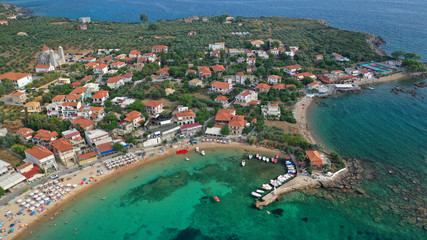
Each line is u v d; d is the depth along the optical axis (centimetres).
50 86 19800
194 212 11012
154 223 10538
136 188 12175
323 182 12156
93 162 13488
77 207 11094
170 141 15450
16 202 11062
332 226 10325
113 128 15338
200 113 17088
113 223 10488
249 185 12319
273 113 17575
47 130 14850
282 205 11262
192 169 13388
